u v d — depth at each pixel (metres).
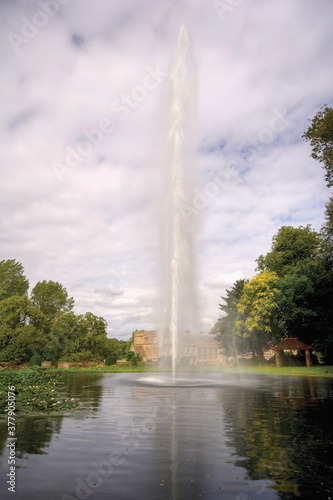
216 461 6.16
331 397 15.72
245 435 8.03
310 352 51.59
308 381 26.41
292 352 58.62
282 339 51.84
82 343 63.22
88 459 6.23
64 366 57.28
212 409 11.97
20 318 62.16
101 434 8.07
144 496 4.72
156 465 5.93
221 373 39.12
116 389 19.53
